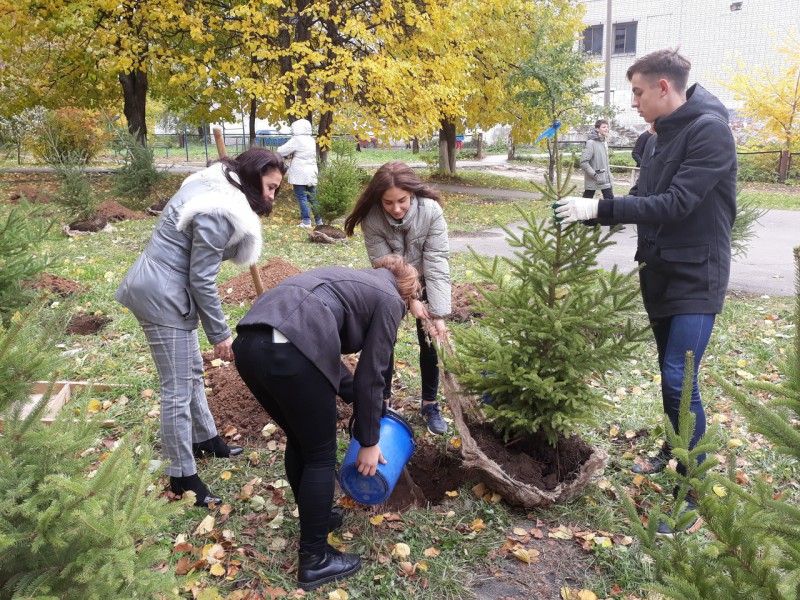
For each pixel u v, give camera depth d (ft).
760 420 5.82
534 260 11.21
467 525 10.64
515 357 11.27
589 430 13.75
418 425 13.80
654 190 10.94
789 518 5.72
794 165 70.44
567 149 85.20
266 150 10.71
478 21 55.21
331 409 8.95
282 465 12.25
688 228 10.53
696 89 10.46
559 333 10.28
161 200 41.83
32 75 57.57
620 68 103.40
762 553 6.14
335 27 47.42
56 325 7.24
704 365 16.99
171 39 51.83
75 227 33.76
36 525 5.62
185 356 10.73
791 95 68.28
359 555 9.86
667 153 10.57
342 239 33.30
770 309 21.77
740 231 23.84
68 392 13.74
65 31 43.47
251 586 9.24
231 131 145.38
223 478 11.73
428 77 46.57
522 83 61.52
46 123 63.26
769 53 90.07
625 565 9.60
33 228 15.42
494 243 34.50
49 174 65.31
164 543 9.82
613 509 11.03
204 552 9.70
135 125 57.88
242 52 50.60
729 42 93.15
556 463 11.46
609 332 11.02
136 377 15.57
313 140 36.76
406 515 10.85
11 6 39.68
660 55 10.37
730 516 5.96
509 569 9.73
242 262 11.08
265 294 8.98
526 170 93.25
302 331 8.43
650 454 12.81
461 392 11.64
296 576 9.46
